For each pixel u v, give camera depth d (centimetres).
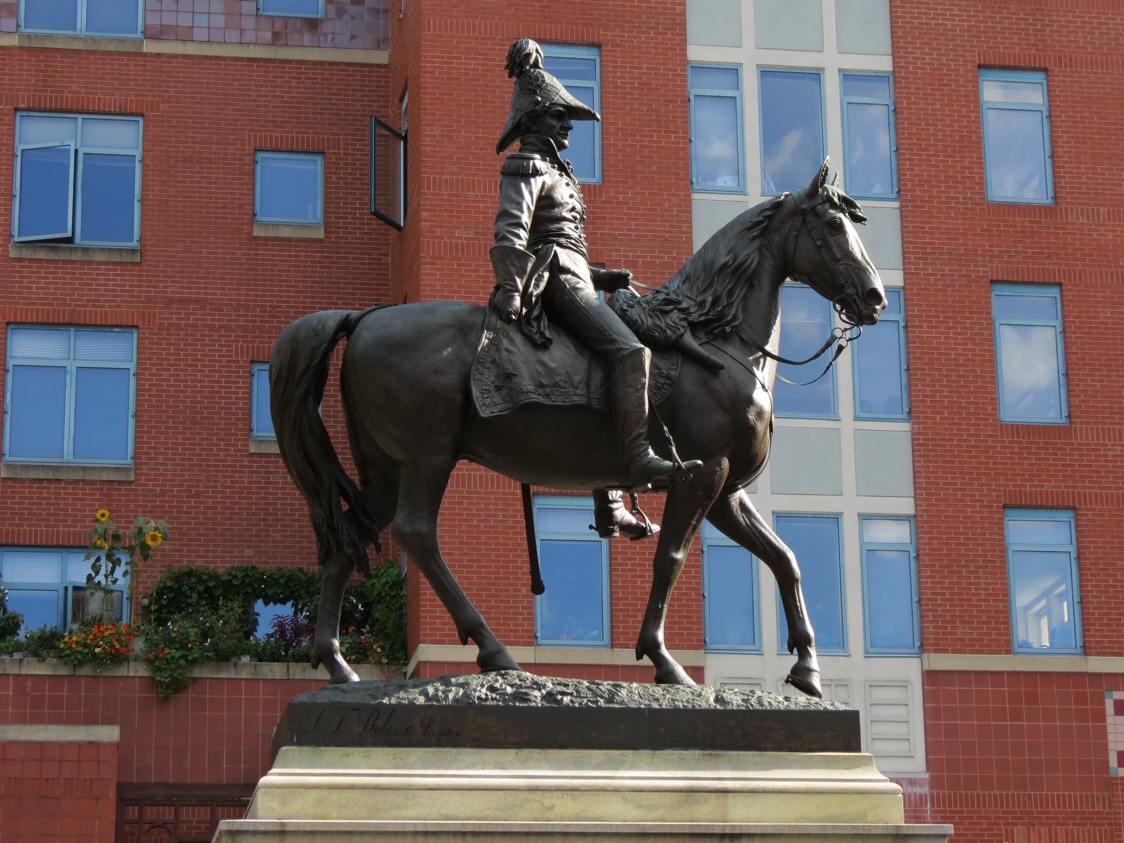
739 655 2602
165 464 2948
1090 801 2636
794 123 2847
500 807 874
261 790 863
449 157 2731
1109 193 2900
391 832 846
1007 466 2758
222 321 3034
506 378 966
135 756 2525
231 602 2727
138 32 3147
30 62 3084
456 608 961
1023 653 2698
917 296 2808
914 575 2700
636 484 962
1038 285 2855
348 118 3167
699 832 870
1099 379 2820
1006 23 2933
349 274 3097
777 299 1034
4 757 2400
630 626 2577
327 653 969
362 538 999
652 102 2805
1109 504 2769
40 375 2964
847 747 929
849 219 1050
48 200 3044
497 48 2784
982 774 2628
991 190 2886
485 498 2591
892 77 2892
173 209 3072
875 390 2766
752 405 998
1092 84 2938
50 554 2883
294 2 3206
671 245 2755
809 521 2702
